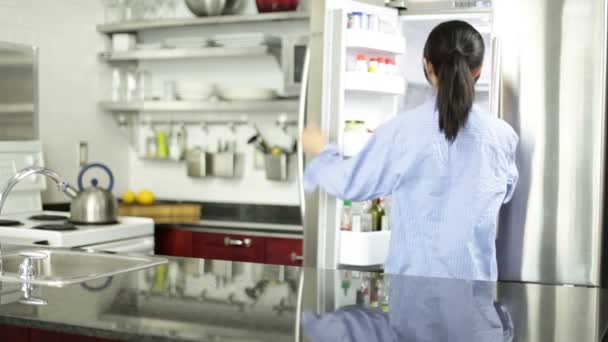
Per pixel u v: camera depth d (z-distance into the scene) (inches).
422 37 136.3
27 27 166.4
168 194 195.8
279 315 62.5
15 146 155.3
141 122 196.2
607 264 125.9
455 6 130.1
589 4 118.6
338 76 120.2
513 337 57.1
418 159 102.0
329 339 54.9
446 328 59.6
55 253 99.0
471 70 105.4
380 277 84.0
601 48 118.3
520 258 123.8
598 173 119.6
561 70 120.3
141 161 198.8
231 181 187.5
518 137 114.2
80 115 182.9
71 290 71.6
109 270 96.1
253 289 74.4
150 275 81.4
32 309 62.6
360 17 124.1
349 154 122.0
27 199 159.6
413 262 103.0
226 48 168.7
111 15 186.4
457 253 100.8
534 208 122.7
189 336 54.6
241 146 185.8
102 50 188.9
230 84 185.9
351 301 69.7
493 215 102.5
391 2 132.6
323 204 125.8
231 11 175.9
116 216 151.6
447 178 101.4
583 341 56.2
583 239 120.6
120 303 65.7
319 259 126.1
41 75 171.0
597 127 119.2
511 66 122.6
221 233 160.9
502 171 103.9
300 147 129.9
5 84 153.2
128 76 186.5
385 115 135.1
